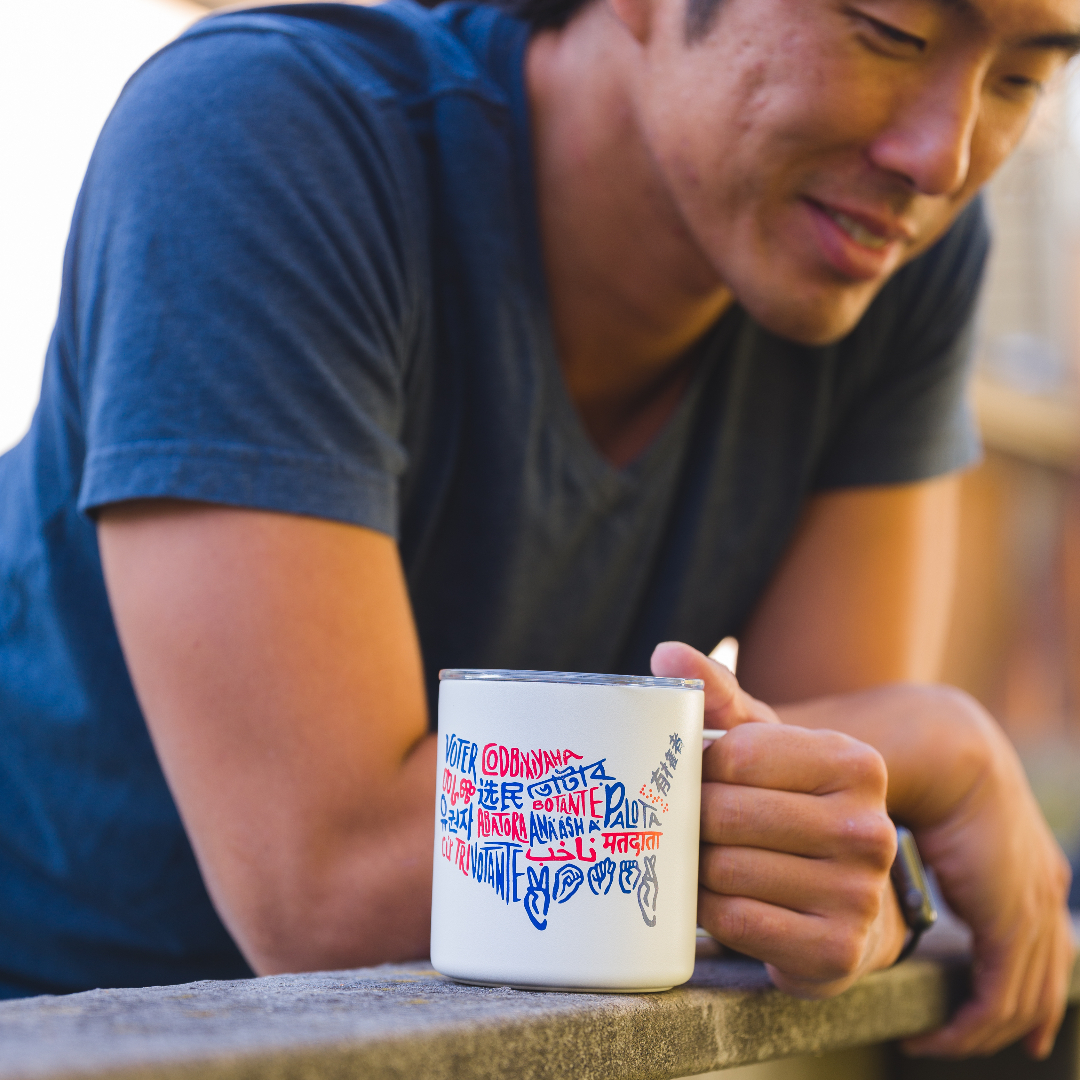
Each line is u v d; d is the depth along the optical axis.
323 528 0.88
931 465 1.39
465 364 1.11
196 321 0.88
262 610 0.85
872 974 0.88
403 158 1.04
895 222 0.95
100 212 0.96
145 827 1.10
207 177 0.91
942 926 1.20
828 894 0.68
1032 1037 1.06
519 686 0.64
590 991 0.63
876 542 1.38
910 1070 1.21
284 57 0.98
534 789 0.63
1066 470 8.29
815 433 1.33
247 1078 0.42
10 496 1.17
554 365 1.14
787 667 1.36
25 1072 0.38
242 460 0.86
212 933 1.14
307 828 0.83
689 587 1.31
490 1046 0.51
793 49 0.90
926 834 0.97
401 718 0.89
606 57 1.08
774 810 0.68
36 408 1.12
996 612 8.43
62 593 1.08
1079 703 8.39
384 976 0.69
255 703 0.84
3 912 1.16
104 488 0.86
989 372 7.34
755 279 1.00
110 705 1.08
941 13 0.86
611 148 1.08
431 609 1.19
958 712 0.97
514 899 0.63
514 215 1.11
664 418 1.25
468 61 1.14
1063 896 1.04
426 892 0.82
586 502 1.19
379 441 0.93
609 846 0.63
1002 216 7.64
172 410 0.86
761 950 0.69
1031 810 1.00
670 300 1.15
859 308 1.02
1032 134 1.51
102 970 1.15
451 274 1.10
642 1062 0.60
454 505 1.15
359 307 0.94
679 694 0.66
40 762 1.12
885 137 0.91
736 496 1.32
